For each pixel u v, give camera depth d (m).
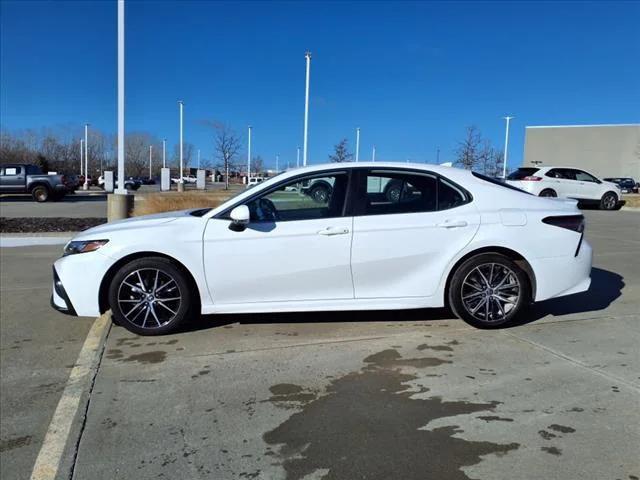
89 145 95.25
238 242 4.85
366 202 4.93
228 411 3.54
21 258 10.05
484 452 2.95
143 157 103.19
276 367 4.22
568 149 72.50
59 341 5.37
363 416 3.40
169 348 4.70
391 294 4.93
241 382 3.97
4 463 3.27
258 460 2.97
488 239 4.88
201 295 4.90
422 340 4.73
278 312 5.33
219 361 4.38
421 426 3.25
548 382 3.80
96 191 47.19
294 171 5.02
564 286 5.02
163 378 4.08
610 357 4.26
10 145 77.88
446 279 4.94
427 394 3.67
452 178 5.05
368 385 3.85
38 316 6.21
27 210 21.39
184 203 18.27
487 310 4.94
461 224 4.89
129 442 3.20
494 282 4.95
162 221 5.09
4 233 12.37
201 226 4.91
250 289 4.90
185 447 3.13
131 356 4.54
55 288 5.11
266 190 4.96
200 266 4.86
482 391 3.69
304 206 4.95
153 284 4.94
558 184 19.55
